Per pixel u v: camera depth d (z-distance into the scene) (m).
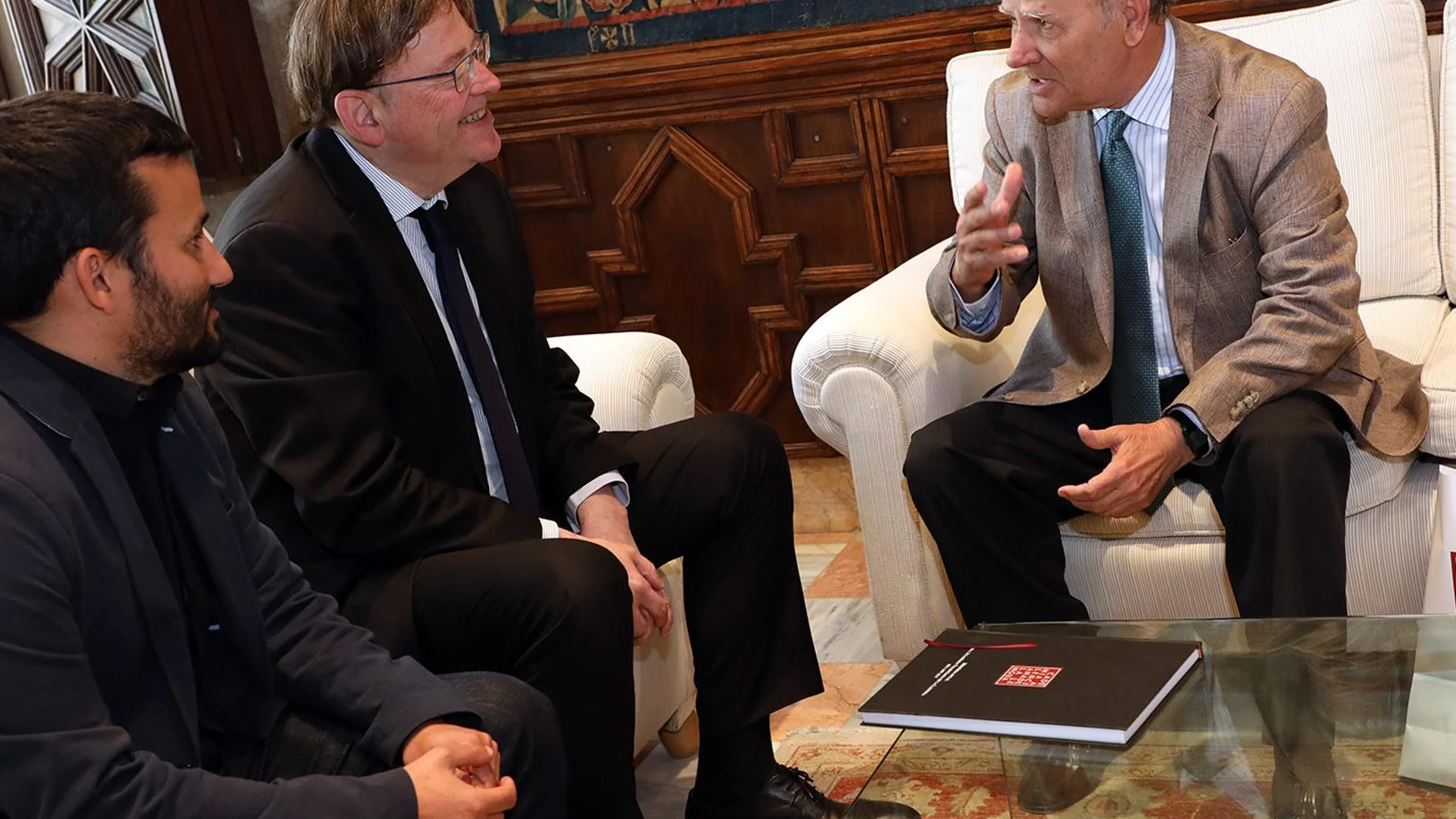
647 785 2.28
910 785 1.38
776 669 2.00
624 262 3.47
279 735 1.50
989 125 2.28
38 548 1.20
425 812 1.30
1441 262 2.43
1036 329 2.32
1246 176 2.02
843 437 2.29
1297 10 2.63
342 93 1.79
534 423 2.02
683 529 2.00
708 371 3.53
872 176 3.24
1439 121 2.44
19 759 1.17
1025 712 1.44
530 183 3.49
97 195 1.23
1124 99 2.06
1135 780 1.33
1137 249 2.11
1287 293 1.99
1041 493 2.14
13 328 1.27
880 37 3.11
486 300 1.99
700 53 3.24
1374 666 1.49
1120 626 1.65
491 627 1.73
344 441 1.77
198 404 1.50
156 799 1.21
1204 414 1.94
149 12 3.16
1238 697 1.45
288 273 1.79
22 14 3.19
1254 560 1.96
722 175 3.33
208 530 1.42
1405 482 2.04
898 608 2.32
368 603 1.79
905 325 2.27
